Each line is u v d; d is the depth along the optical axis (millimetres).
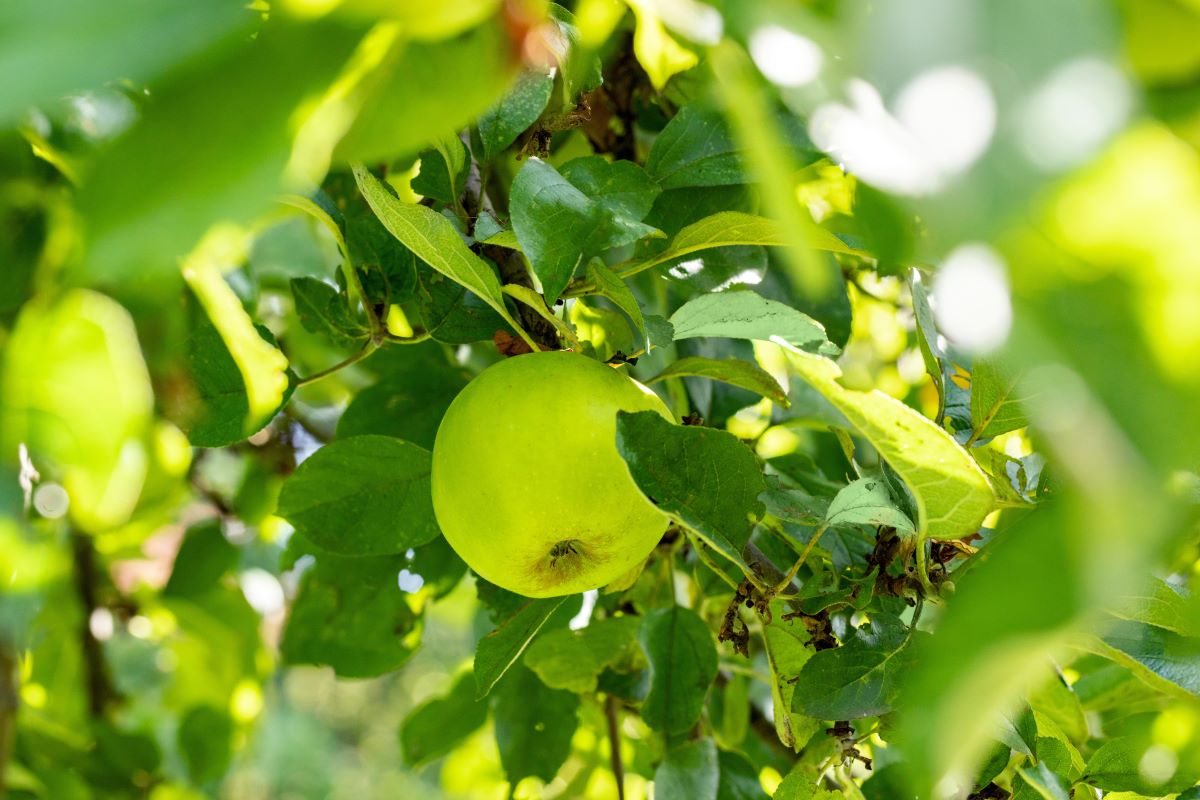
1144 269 437
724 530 871
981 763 918
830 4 599
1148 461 417
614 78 1092
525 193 886
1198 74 517
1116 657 873
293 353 1366
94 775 1243
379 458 985
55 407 827
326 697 4750
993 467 930
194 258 818
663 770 1040
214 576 1338
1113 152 440
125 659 1810
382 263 980
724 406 1067
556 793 1297
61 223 844
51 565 855
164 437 1183
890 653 905
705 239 928
